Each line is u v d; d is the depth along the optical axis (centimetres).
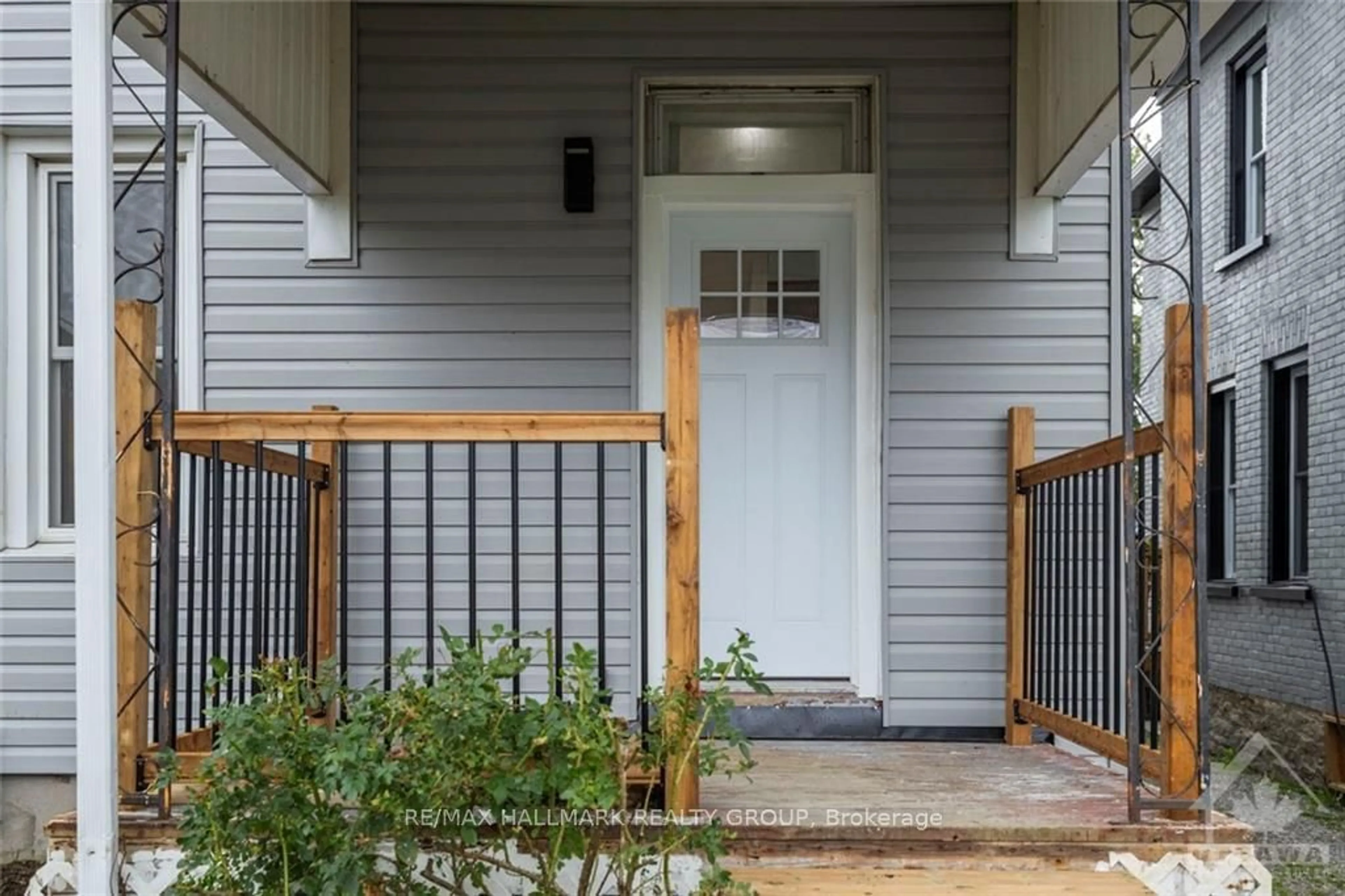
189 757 280
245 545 331
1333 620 644
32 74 441
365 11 427
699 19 427
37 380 446
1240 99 787
